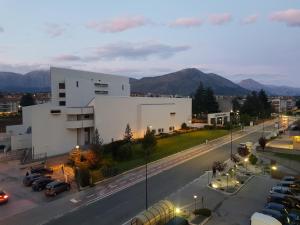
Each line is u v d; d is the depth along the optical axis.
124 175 46.53
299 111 196.75
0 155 60.91
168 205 29.02
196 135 86.62
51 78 71.44
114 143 62.22
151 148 61.72
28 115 74.94
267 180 43.31
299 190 36.94
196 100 134.00
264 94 161.38
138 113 78.38
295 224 27.69
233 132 95.00
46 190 37.69
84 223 29.28
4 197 35.28
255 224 25.05
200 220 28.98
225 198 35.62
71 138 64.25
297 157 58.03
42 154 59.41
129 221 29.52
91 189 39.94
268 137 83.06
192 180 43.12
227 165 51.94
